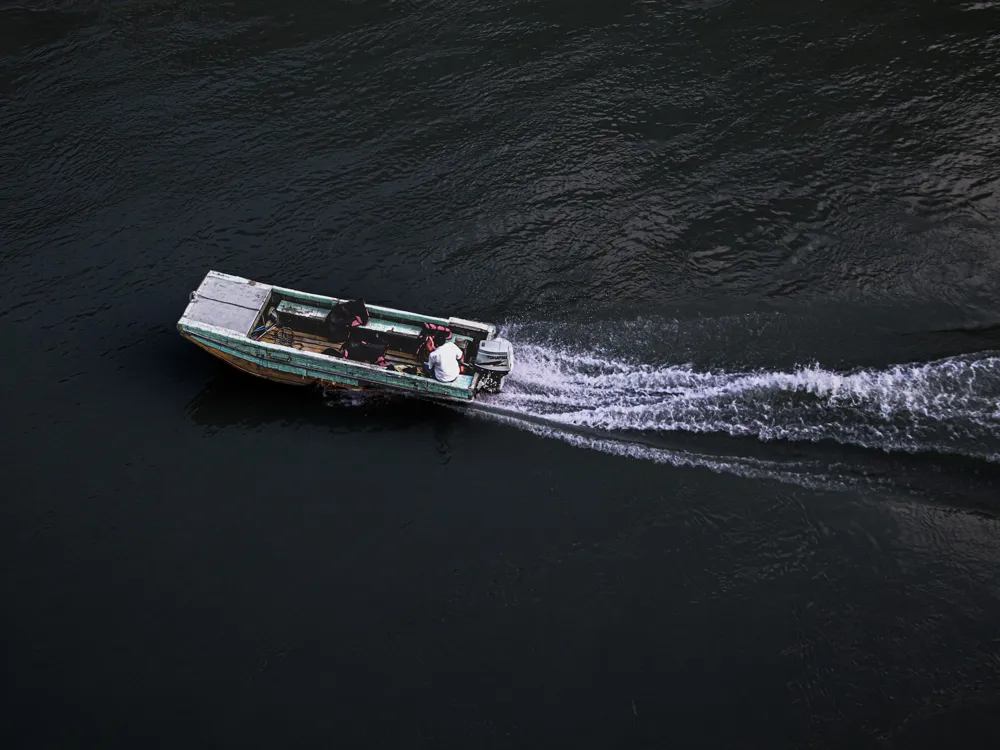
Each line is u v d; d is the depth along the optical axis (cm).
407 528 1416
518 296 1733
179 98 2106
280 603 1330
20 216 1869
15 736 1195
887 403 1546
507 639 1288
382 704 1227
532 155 1973
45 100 2103
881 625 1288
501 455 1513
